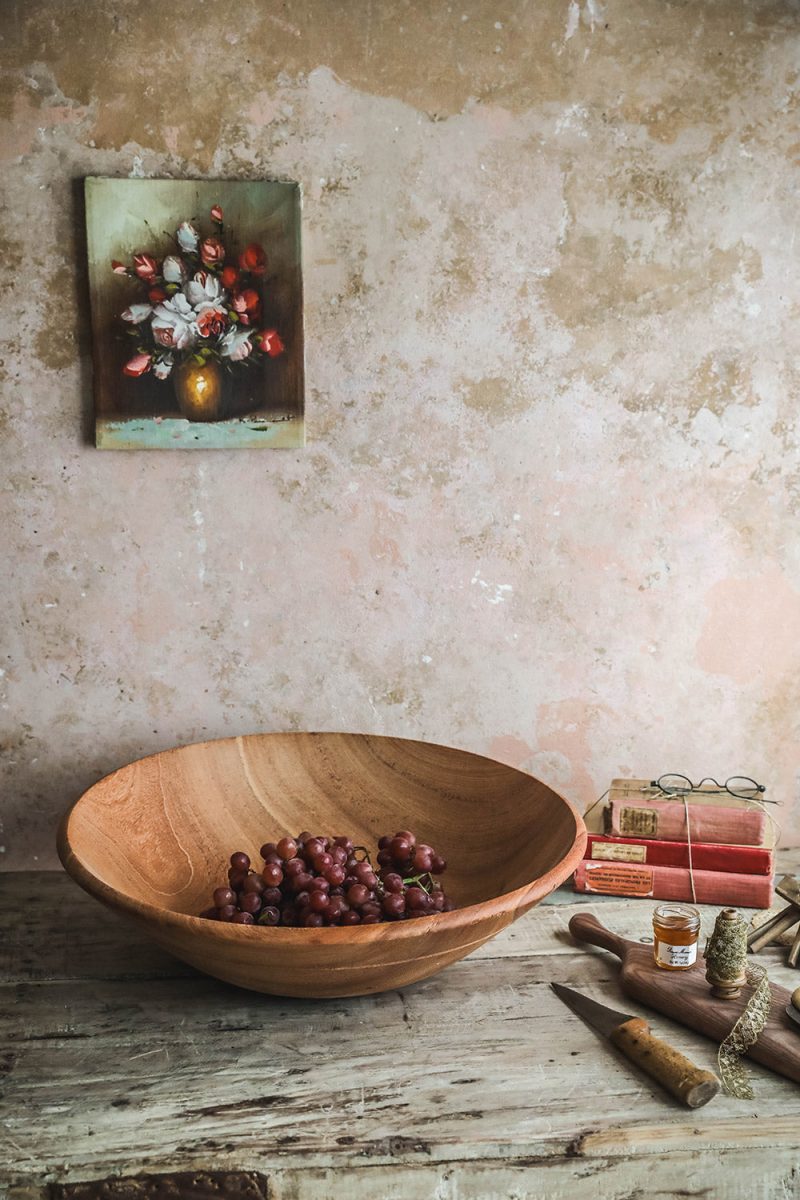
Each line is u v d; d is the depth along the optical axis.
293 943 1.26
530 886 1.36
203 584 1.92
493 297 1.89
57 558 1.87
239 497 1.89
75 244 1.77
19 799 1.95
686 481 1.99
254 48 1.76
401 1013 1.49
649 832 1.83
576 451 1.96
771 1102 1.30
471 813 1.77
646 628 2.03
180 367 1.81
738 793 1.93
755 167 1.90
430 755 1.83
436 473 1.93
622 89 1.85
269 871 1.54
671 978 1.51
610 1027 1.43
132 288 1.78
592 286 1.91
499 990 1.55
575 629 2.02
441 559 1.96
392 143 1.82
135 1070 1.35
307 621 1.96
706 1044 1.42
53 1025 1.45
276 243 1.81
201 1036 1.43
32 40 1.71
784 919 1.68
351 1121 1.26
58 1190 1.18
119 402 1.81
